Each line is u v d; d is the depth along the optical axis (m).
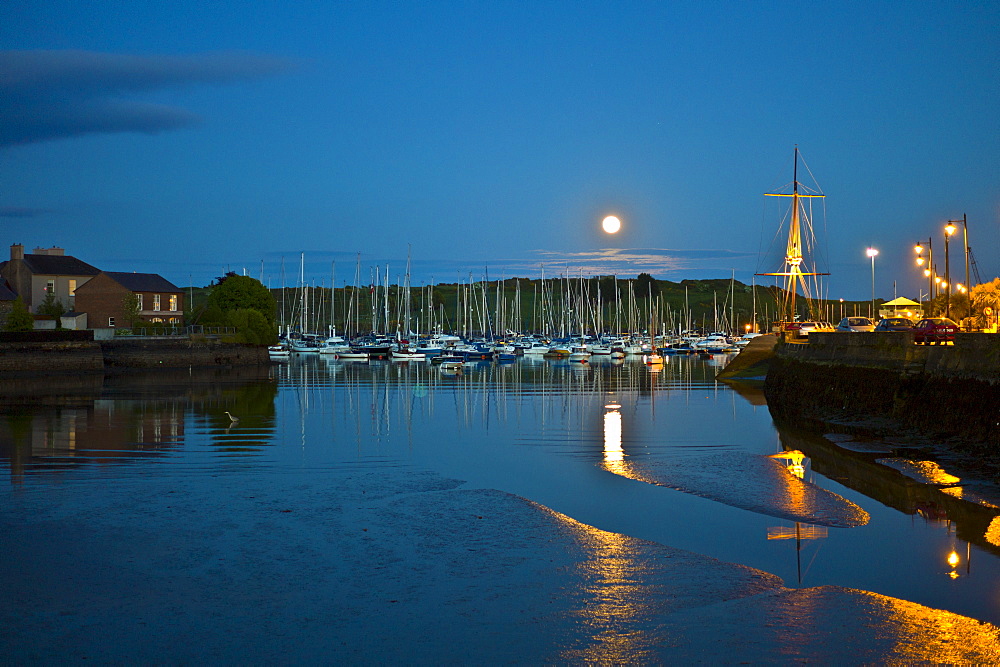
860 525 20.22
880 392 35.97
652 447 33.50
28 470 27.42
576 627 14.05
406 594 15.59
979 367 28.08
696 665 12.61
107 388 63.53
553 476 27.09
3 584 16.02
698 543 18.95
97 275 110.50
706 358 129.88
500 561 17.53
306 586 16.00
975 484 24.12
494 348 127.25
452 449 33.06
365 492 24.23
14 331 77.31
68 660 12.83
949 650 12.98
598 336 158.50
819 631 13.73
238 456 30.78
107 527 20.02
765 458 30.28
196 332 102.19
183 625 14.13
